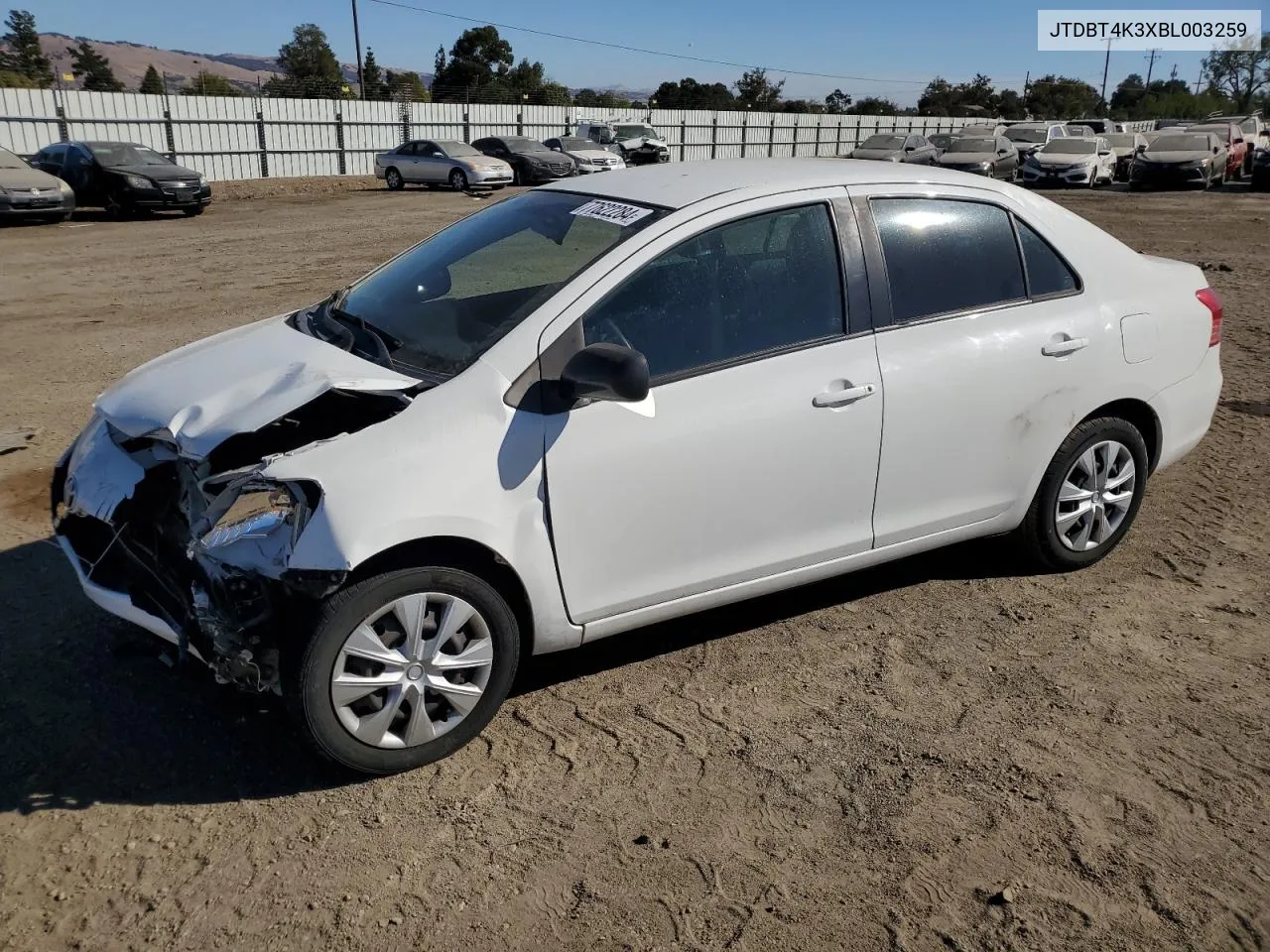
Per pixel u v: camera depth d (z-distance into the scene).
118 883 2.76
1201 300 4.67
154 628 3.24
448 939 2.58
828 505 3.74
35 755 3.26
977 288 4.02
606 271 3.35
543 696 3.65
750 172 3.91
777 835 2.95
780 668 3.82
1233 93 82.94
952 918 2.65
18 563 4.55
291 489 2.90
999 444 4.08
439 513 3.00
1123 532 4.66
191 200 20.25
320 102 32.97
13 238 16.73
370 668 3.07
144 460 3.51
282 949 2.55
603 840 2.93
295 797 3.10
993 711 3.55
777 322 3.59
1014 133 31.73
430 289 3.73
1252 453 6.16
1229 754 3.31
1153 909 2.68
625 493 3.31
